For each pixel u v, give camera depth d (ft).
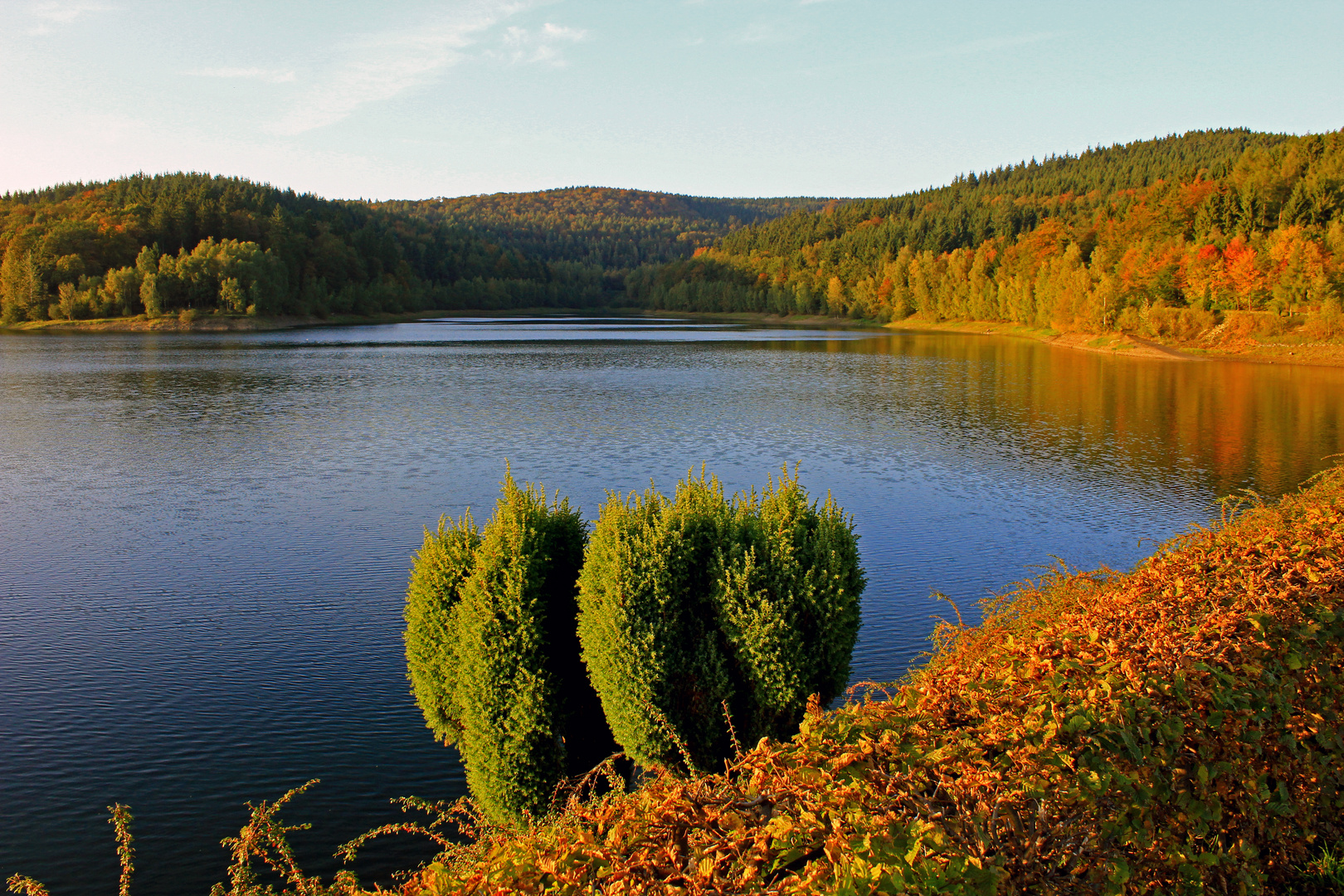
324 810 35.27
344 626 53.01
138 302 465.06
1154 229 410.72
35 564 64.44
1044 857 12.35
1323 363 241.35
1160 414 145.07
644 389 181.88
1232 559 22.31
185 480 93.09
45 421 134.10
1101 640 17.71
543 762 32.17
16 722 41.60
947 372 225.76
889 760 13.91
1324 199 364.17
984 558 66.33
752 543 31.60
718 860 11.81
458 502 82.99
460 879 13.75
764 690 30.32
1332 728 18.28
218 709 43.06
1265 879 16.38
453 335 419.74
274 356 277.85
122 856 19.52
